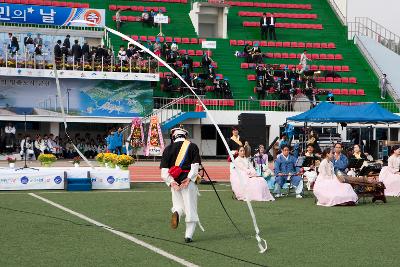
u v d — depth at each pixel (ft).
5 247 37.65
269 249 37.99
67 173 73.46
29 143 124.88
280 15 184.65
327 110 94.17
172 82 145.89
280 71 154.71
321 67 164.14
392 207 60.29
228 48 165.37
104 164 83.05
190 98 142.72
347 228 46.42
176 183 40.04
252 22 179.42
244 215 53.26
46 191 71.20
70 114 134.51
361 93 157.89
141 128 126.52
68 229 44.37
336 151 69.21
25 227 45.03
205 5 170.81
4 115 129.90
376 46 177.78
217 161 130.72
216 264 33.55
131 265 33.06
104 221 48.55
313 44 172.86
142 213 53.42
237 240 40.98
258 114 118.32
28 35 136.87
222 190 75.36
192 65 150.20
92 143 133.49
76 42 134.72
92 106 136.15
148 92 139.74
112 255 35.63
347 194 61.16
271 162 119.03
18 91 131.64
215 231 44.65
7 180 71.56
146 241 40.16
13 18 139.95
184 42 163.22
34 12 141.79
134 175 94.84
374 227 46.96
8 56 133.49
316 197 62.69
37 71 130.00
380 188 64.69
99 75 133.90
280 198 68.03
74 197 65.16
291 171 70.13
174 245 38.99
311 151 75.31
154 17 161.79
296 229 45.75
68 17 145.07
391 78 167.94
